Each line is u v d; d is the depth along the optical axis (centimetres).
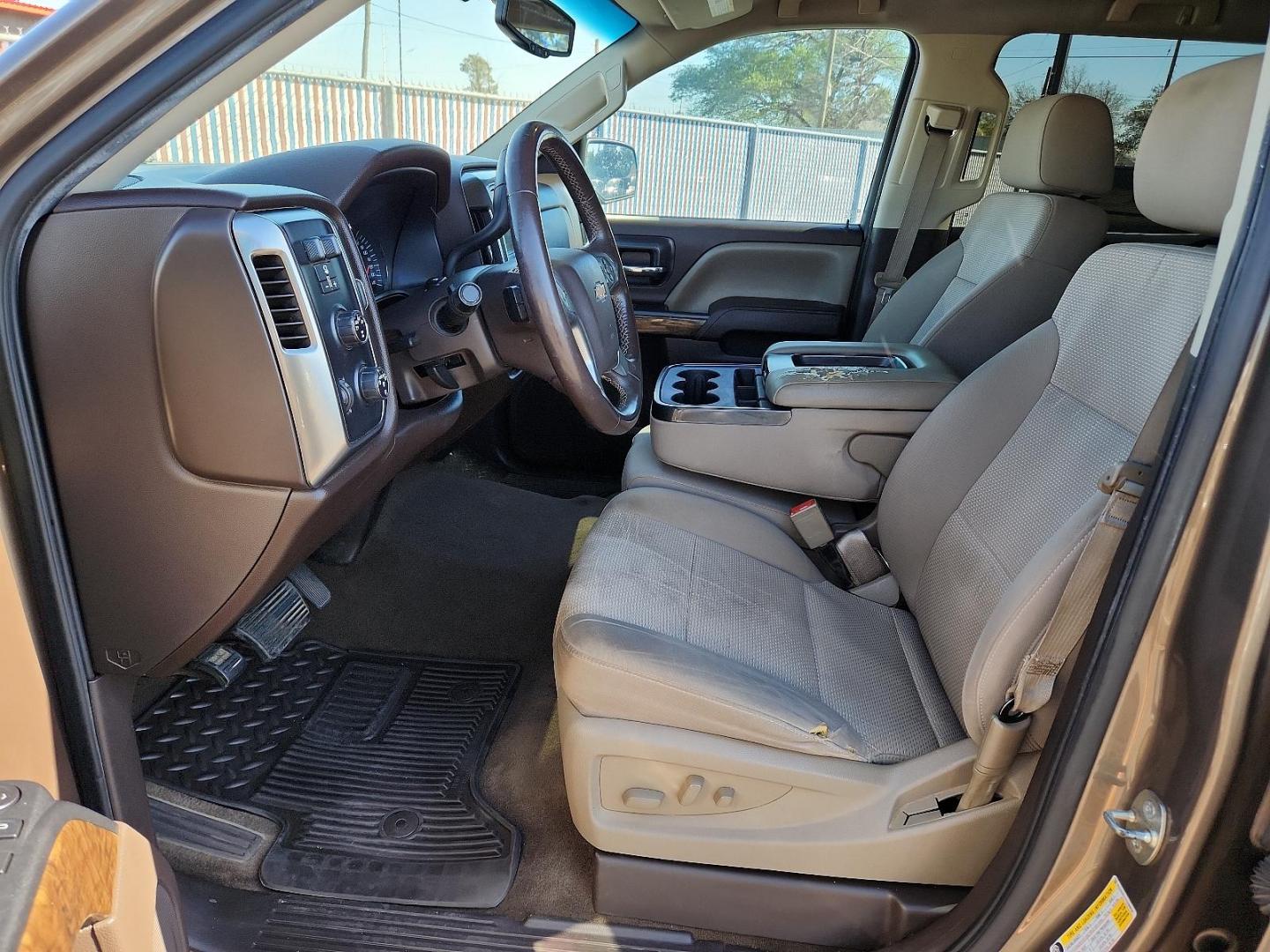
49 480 96
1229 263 75
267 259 94
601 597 129
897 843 115
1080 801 89
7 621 90
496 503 251
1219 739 76
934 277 237
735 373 214
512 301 139
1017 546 122
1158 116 122
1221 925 81
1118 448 113
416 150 143
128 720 108
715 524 167
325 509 106
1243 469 73
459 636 198
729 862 121
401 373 148
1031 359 141
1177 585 78
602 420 137
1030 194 208
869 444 183
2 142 87
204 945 125
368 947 126
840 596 160
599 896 128
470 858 142
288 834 146
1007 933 97
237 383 94
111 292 92
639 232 273
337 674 184
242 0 89
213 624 104
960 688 122
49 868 62
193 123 101
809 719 117
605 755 118
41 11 145
